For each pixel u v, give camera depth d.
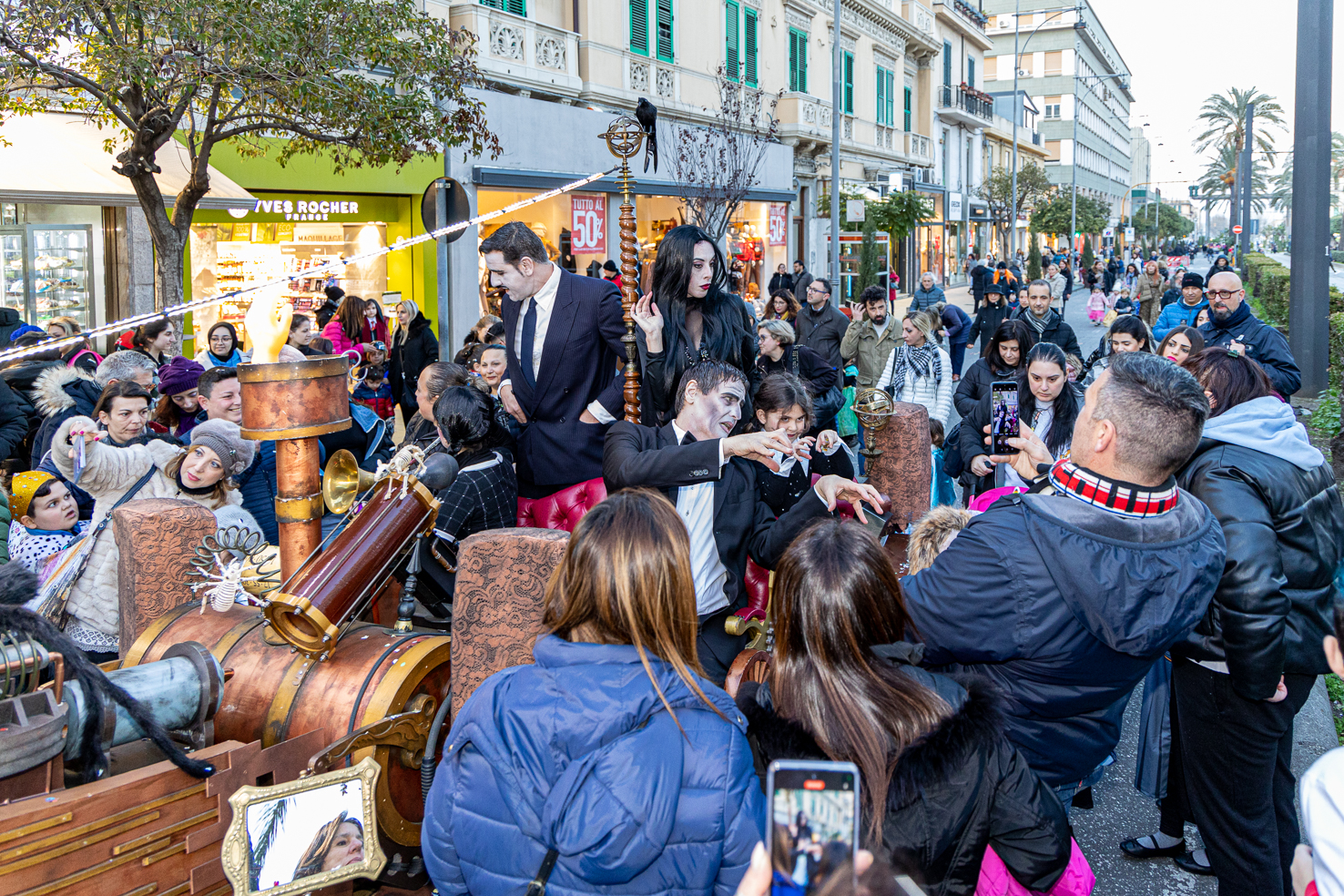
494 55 16.05
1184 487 2.86
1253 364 3.01
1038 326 8.11
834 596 1.87
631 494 1.86
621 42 19.52
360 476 3.04
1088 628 2.16
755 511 3.18
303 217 13.53
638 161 19.27
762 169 24.78
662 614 1.76
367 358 9.39
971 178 50.25
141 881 2.25
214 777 2.39
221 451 3.74
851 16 31.56
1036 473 3.02
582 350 3.94
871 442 5.00
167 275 8.89
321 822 2.25
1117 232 76.69
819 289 9.67
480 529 3.46
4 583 2.21
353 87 9.05
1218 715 2.82
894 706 1.85
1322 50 12.59
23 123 9.87
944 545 3.04
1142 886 3.48
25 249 10.52
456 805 1.79
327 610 2.62
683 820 1.67
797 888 1.31
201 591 3.08
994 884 2.07
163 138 8.52
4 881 2.04
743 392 3.22
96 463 3.95
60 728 2.17
